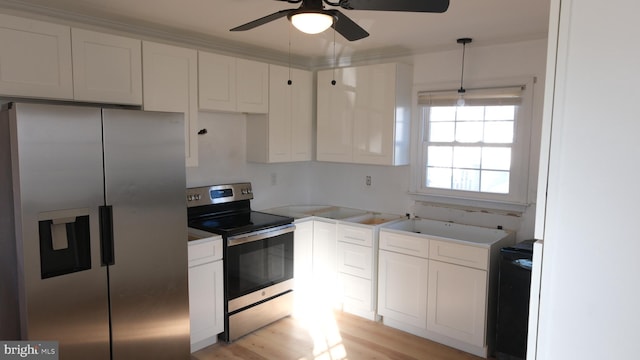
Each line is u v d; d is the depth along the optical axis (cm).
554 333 108
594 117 98
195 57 324
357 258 378
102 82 274
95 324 233
